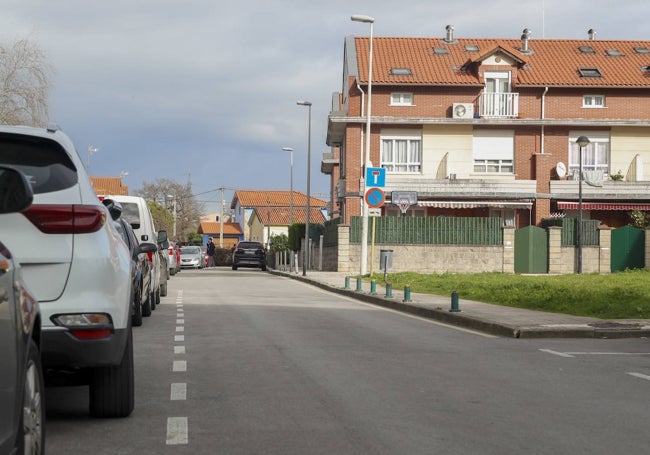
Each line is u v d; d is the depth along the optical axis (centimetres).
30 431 467
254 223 10681
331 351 1119
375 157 4519
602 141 4584
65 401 769
